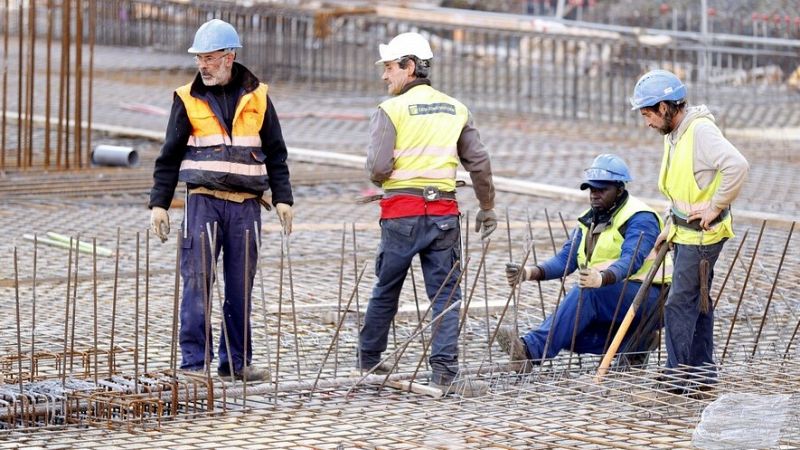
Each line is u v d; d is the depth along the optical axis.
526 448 18.61
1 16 105.50
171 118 22.34
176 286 20.73
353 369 23.66
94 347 21.73
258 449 18.66
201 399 21.22
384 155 22.02
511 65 97.12
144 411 20.67
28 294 30.14
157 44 99.25
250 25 86.12
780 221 40.44
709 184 21.25
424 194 22.14
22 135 55.72
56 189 44.66
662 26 79.88
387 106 22.20
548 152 59.34
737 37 75.12
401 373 22.83
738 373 22.39
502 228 40.00
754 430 18.72
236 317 22.64
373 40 94.12
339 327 22.66
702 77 77.50
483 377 22.72
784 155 59.84
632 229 23.06
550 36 75.12
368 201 22.73
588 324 23.38
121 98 72.69
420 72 22.48
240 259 22.61
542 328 23.42
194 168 22.23
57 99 69.69
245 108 22.36
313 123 67.25
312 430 19.70
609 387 21.53
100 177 47.25
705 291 21.55
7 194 43.47
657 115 21.62
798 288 31.59
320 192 47.50
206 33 22.06
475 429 19.67
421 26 82.62
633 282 23.28
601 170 23.14
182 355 22.64
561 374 23.03
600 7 88.88
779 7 82.62
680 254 21.75
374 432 19.56
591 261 23.38
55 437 19.30
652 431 19.45
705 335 22.34
